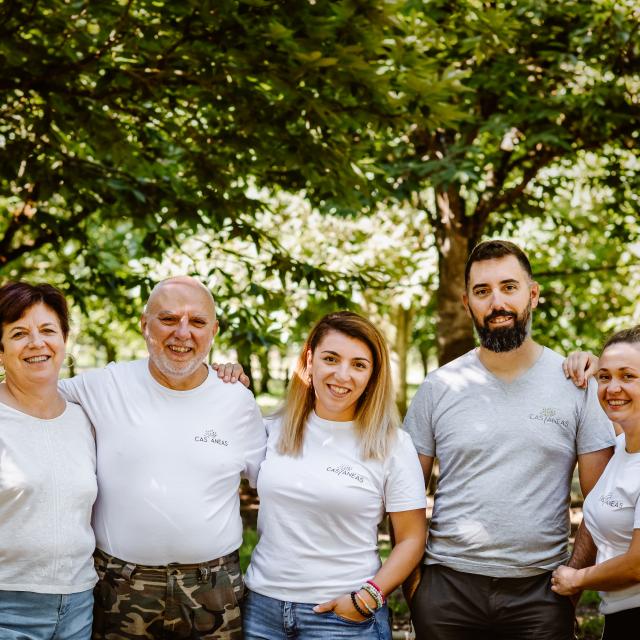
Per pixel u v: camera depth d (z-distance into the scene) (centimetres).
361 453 304
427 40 574
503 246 310
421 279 1050
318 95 490
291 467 304
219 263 842
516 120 719
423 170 724
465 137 766
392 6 446
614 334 286
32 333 283
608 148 952
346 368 301
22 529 275
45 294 290
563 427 300
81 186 582
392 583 295
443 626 305
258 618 301
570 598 302
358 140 612
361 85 467
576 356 312
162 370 304
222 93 509
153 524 294
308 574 294
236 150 567
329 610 291
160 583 297
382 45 482
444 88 472
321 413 312
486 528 298
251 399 324
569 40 736
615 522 274
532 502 297
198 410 310
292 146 532
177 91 538
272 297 645
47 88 500
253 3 438
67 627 283
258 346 622
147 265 762
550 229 1039
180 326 301
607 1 714
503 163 845
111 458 300
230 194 604
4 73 490
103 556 301
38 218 636
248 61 469
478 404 309
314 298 693
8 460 277
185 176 617
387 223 1065
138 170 607
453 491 309
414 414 329
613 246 1033
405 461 307
